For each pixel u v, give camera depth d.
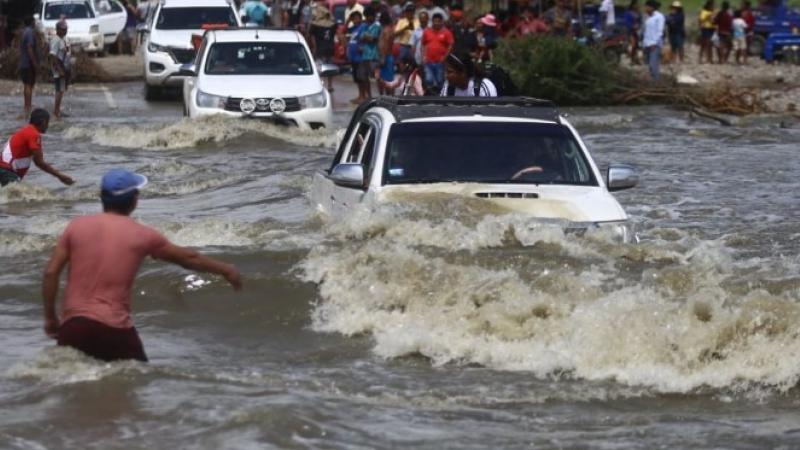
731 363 15.79
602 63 60.53
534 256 19.38
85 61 68.75
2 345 17.61
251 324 18.59
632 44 76.00
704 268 19.52
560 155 21.34
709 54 80.88
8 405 13.88
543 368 16.05
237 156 39.41
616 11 83.75
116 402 13.88
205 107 43.47
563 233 19.86
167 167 36.69
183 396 14.12
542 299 17.56
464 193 20.59
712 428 13.58
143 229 15.02
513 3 73.00
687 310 16.59
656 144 44.06
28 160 32.22
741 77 71.69
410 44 58.59
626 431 13.44
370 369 16.16
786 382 15.32
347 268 19.41
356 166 20.97
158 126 44.69
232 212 28.30
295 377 15.60
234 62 45.53
